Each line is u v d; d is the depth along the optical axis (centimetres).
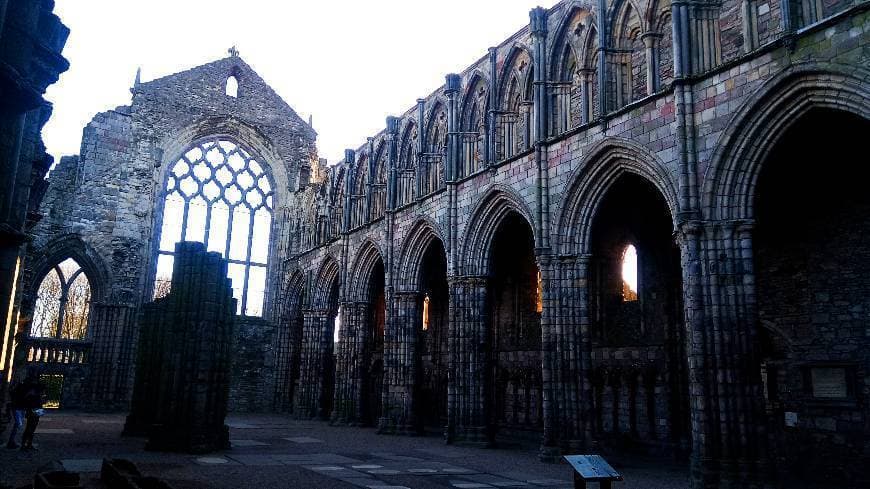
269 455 2380
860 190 2155
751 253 1944
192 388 2422
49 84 1451
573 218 2588
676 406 2689
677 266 2784
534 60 2855
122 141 5134
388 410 3706
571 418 2444
